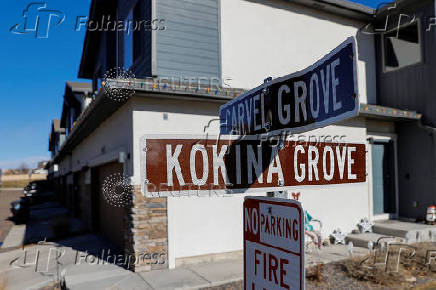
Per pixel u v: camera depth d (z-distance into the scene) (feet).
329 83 5.53
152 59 23.47
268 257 6.07
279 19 29.60
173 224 21.40
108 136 28.86
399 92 33.06
